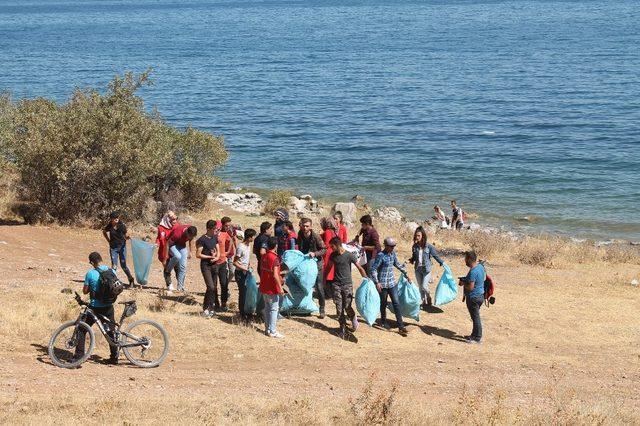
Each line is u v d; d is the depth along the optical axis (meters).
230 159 58.25
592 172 53.06
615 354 15.84
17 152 26.42
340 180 51.47
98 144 26.28
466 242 29.53
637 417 12.05
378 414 10.98
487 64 131.62
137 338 12.87
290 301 16.12
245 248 15.45
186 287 18.88
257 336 14.64
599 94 93.44
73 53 165.50
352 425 10.66
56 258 21.03
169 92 103.56
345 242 17.66
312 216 37.31
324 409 11.20
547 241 31.03
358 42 186.00
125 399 11.08
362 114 83.06
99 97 27.45
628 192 47.19
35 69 130.25
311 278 15.99
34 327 13.80
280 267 15.14
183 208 31.86
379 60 144.12
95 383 11.84
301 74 124.75
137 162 26.56
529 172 53.28
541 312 18.56
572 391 12.87
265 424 10.28
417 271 17.77
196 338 14.25
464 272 23.52
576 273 24.23
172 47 181.38
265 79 118.56
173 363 13.15
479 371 14.09
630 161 56.41
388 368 13.80
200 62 145.25
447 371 13.92
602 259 27.83
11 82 108.69
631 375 14.62
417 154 60.62
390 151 62.00
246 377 12.79
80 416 10.16
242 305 15.46
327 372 13.34
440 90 102.19
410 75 120.19
